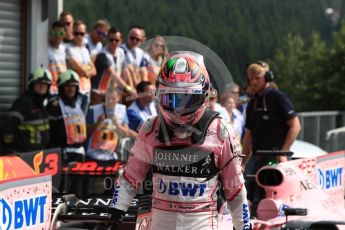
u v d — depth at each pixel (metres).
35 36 13.55
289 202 8.49
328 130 19.56
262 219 8.41
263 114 10.27
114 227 6.10
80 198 7.70
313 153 13.30
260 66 10.24
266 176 8.63
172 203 5.66
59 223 8.86
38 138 10.84
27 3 13.48
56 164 8.32
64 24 13.09
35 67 13.52
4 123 10.66
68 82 11.12
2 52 13.18
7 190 5.98
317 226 8.13
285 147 10.20
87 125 11.42
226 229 6.90
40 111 10.87
